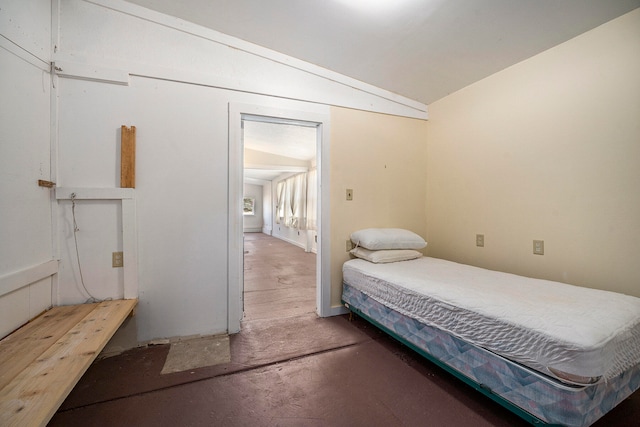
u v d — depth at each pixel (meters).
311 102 2.53
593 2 1.55
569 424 1.03
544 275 2.01
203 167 2.19
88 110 1.91
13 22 1.51
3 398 0.94
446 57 2.21
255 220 12.45
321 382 1.65
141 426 1.30
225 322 2.26
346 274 2.54
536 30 1.81
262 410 1.41
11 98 1.50
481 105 2.47
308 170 6.98
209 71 2.20
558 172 1.92
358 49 2.25
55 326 1.53
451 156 2.77
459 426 1.30
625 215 1.61
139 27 2.02
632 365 1.16
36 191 1.68
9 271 1.47
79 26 1.88
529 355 1.16
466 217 2.61
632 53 1.57
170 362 1.84
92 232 1.92
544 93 2.00
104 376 1.68
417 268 2.18
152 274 2.07
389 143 2.87
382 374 1.73
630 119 1.58
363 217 2.77
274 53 2.37
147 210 2.05
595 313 1.21
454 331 1.49
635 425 1.27
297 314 2.69
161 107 2.07
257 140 5.50
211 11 1.98
